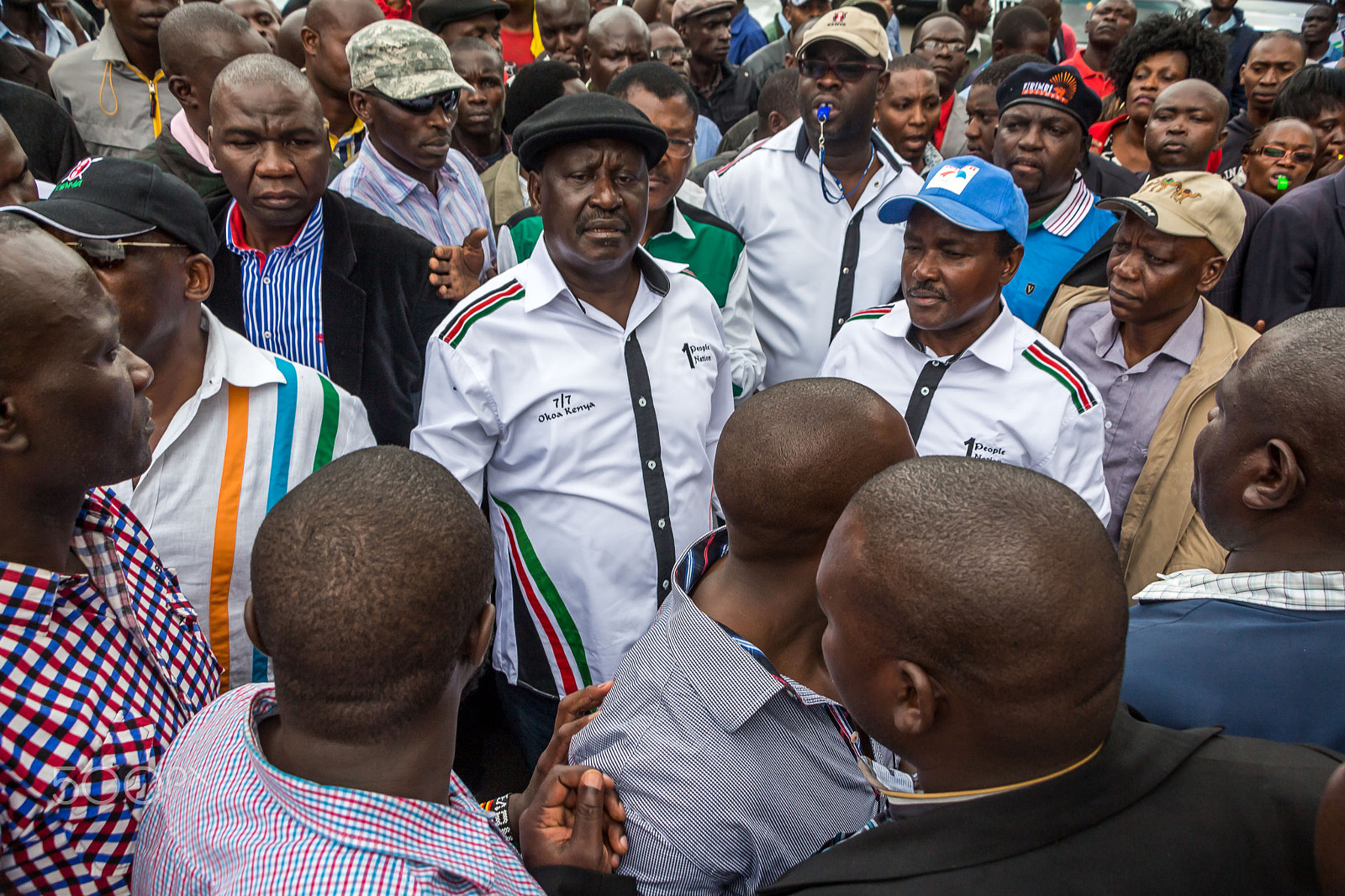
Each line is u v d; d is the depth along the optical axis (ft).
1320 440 3.80
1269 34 17.71
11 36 14.02
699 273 9.41
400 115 10.02
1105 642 2.89
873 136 10.36
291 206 7.52
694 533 7.38
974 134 15.24
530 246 9.70
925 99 13.30
